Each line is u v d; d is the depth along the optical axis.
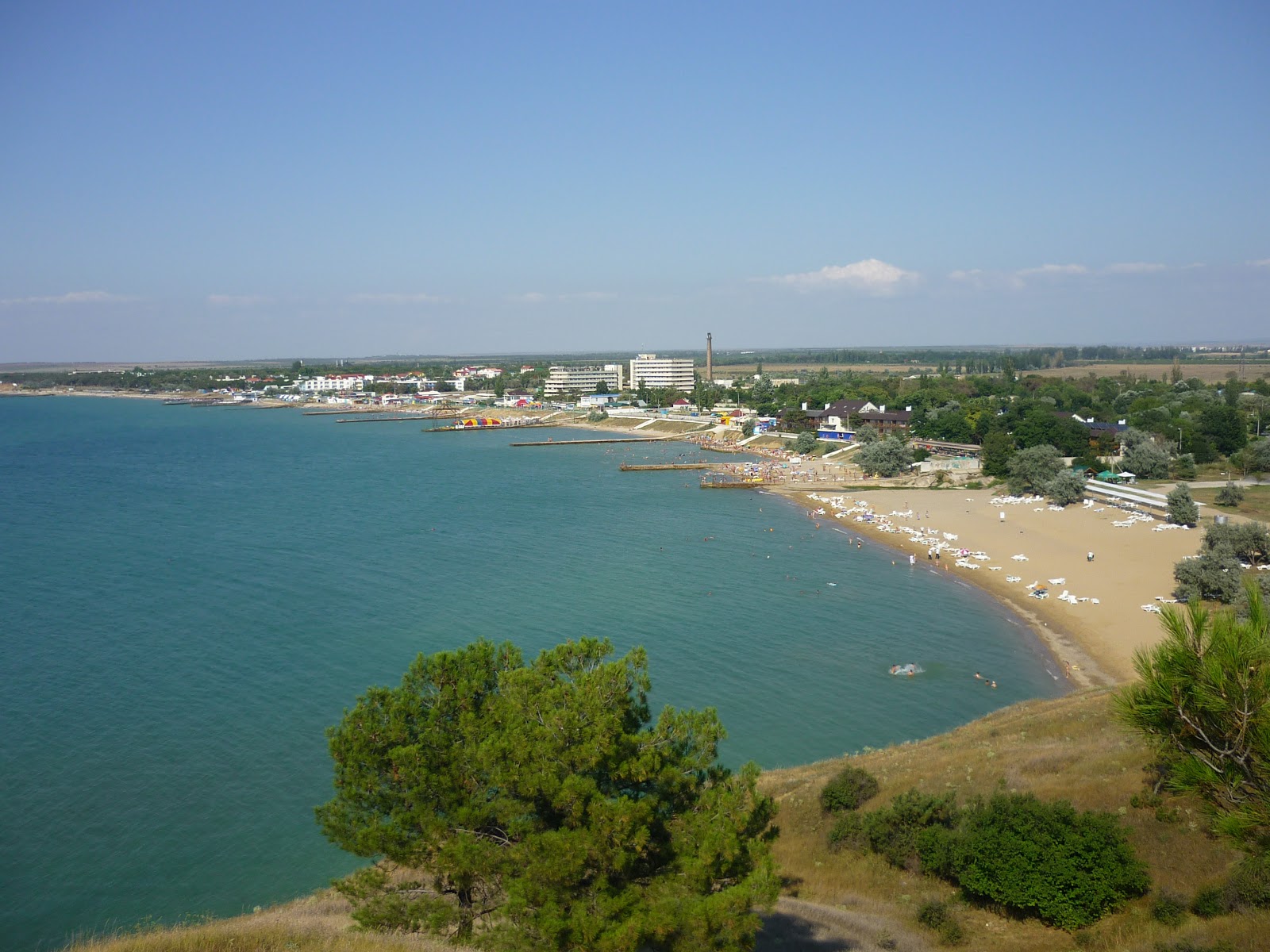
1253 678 21.62
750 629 94.88
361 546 136.62
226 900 48.81
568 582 114.38
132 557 128.75
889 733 69.69
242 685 78.12
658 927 23.81
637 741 29.02
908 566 124.62
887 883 39.56
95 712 72.50
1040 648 89.44
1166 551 121.00
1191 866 34.59
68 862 52.16
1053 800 41.78
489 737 28.48
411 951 25.92
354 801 29.94
